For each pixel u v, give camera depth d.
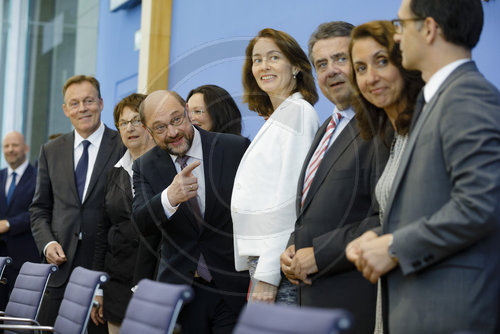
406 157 1.81
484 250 1.66
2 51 7.50
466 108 1.67
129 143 3.29
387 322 1.87
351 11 3.33
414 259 1.70
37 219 3.83
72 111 3.80
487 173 1.60
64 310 2.87
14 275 4.92
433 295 1.70
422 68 1.87
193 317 2.59
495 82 2.57
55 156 3.86
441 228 1.65
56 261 3.64
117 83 6.23
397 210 1.82
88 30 7.02
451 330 1.66
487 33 2.62
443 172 1.72
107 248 3.46
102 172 3.73
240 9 4.25
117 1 6.13
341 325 1.37
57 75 7.29
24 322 3.21
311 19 3.60
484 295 1.65
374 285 2.16
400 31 1.90
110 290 3.29
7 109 7.45
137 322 2.21
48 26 7.34
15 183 5.18
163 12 5.19
